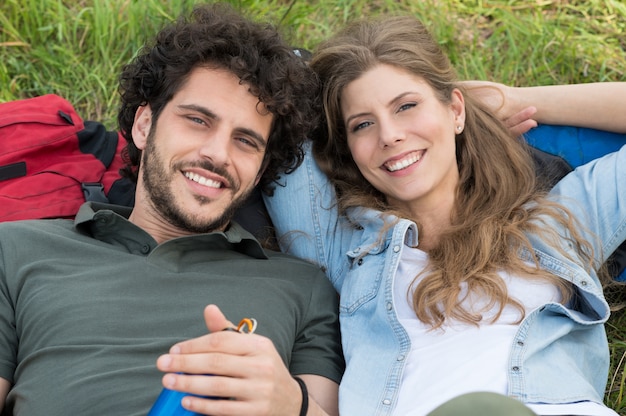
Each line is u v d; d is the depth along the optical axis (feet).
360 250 8.30
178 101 7.84
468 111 8.72
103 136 9.58
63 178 8.93
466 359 7.20
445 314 7.57
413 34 8.45
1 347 7.16
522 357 7.11
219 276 7.65
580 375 7.24
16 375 7.07
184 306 7.33
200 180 7.78
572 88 9.07
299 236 8.74
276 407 6.12
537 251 7.89
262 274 7.95
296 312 7.82
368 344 7.73
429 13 11.72
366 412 7.25
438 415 4.53
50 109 9.43
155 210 8.00
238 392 5.85
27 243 7.60
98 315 7.10
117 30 11.47
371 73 8.11
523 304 7.59
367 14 11.86
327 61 8.51
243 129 7.84
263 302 7.59
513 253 7.89
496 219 8.16
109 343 6.98
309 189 8.85
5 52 11.43
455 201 8.52
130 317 7.15
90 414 6.64
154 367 6.89
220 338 5.86
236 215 8.98
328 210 8.77
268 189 8.89
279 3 12.00
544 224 8.00
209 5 8.68
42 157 9.07
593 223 8.00
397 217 8.22
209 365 5.80
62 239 7.64
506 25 11.53
